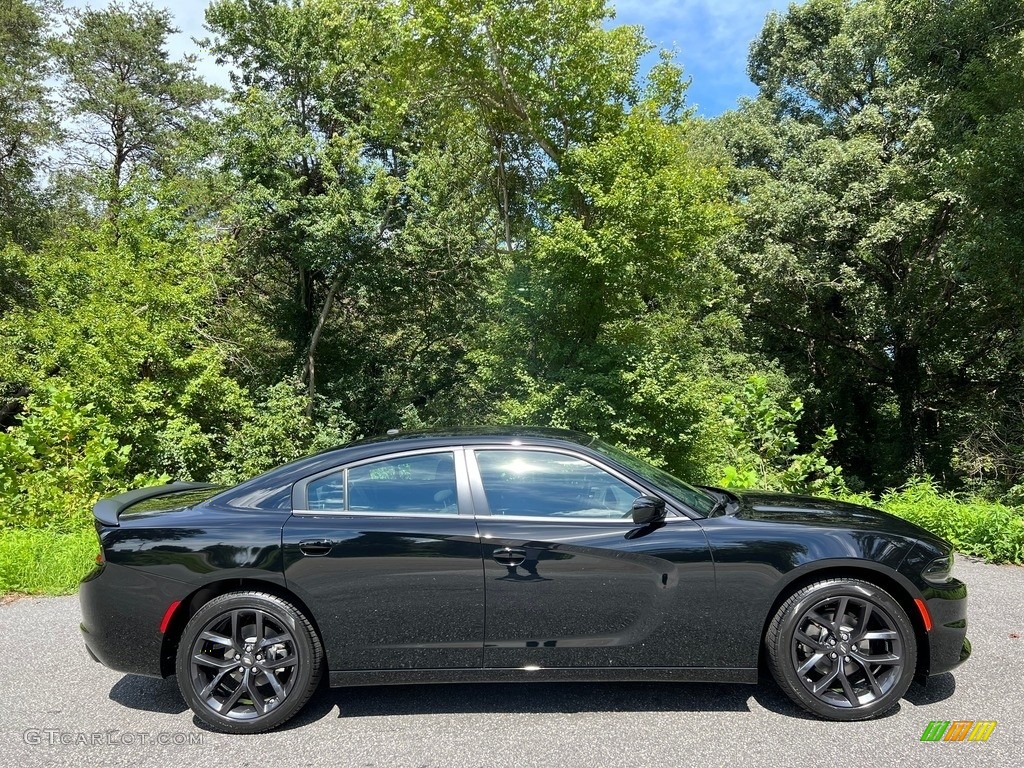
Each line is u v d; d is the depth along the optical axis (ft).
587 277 53.67
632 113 54.95
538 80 56.24
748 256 76.74
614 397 54.44
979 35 56.34
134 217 54.60
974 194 53.72
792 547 11.14
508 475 11.82
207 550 11.19
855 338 86.74
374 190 66.95
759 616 11.08
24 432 26.71
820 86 85.46
